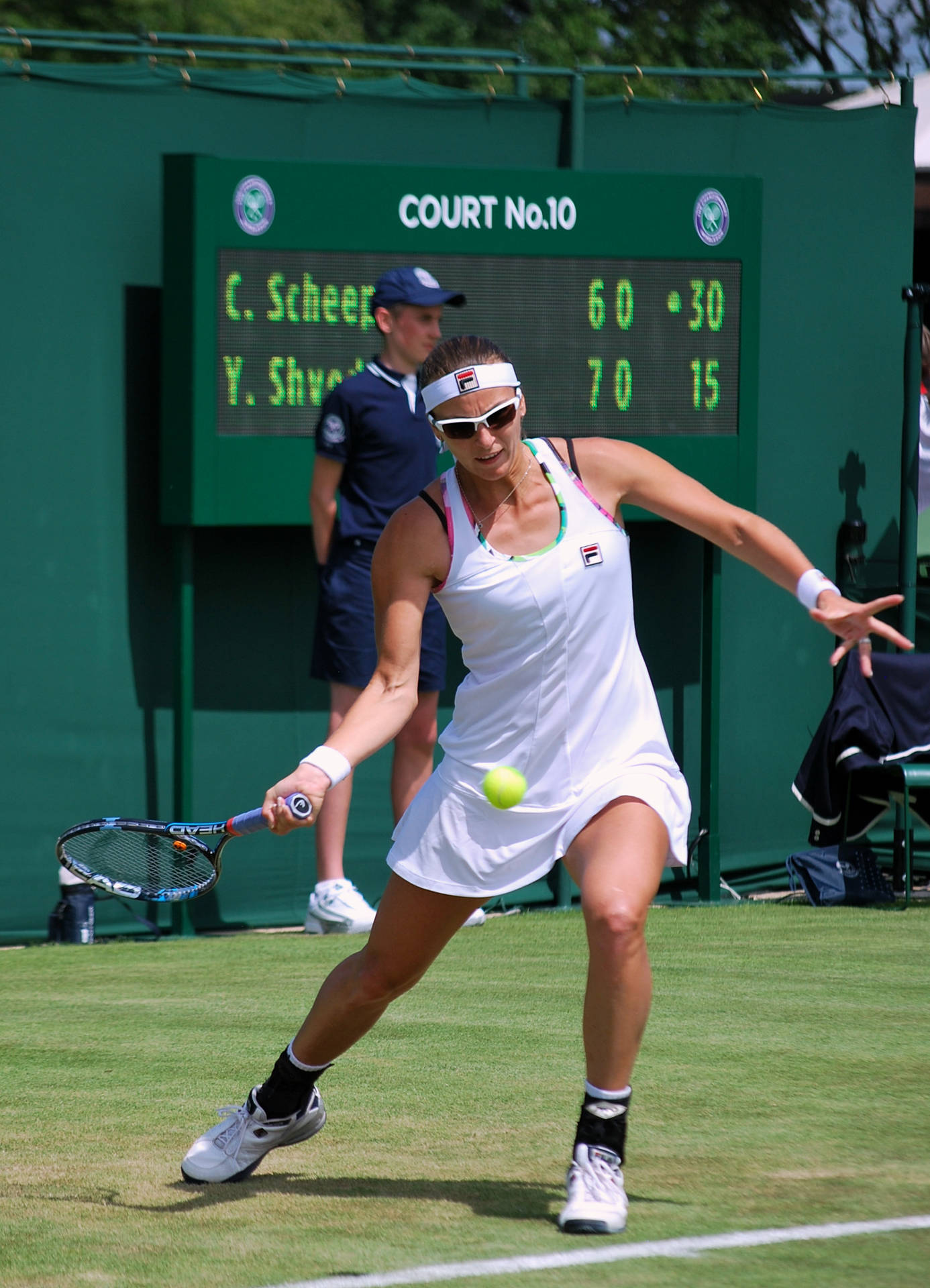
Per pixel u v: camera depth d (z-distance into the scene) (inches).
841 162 1003.3
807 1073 555.8
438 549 411.8
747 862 991.6
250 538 884.6
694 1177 444.5
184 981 725.3
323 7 1820.9
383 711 418.9
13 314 835.4
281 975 736.3
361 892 920.3
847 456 1014.4
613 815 411.5
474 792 415.8
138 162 856.3
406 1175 454.0
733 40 2020.2
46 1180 454.6
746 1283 363.3
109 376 855.7
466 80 1902.1
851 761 919.0
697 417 925.2
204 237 820.6
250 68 1742.1
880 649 1011.9
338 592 825.5
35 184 836.6
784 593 994.7
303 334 847.1
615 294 904.3
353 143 901.2
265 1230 409.1
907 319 1004.6
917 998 672.4
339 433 812.6
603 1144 406.0
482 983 707.4
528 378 892.6
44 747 850.8
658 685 966.4
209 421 829.2
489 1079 554.9
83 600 855.7
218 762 883.4
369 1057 584.1
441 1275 371.2
